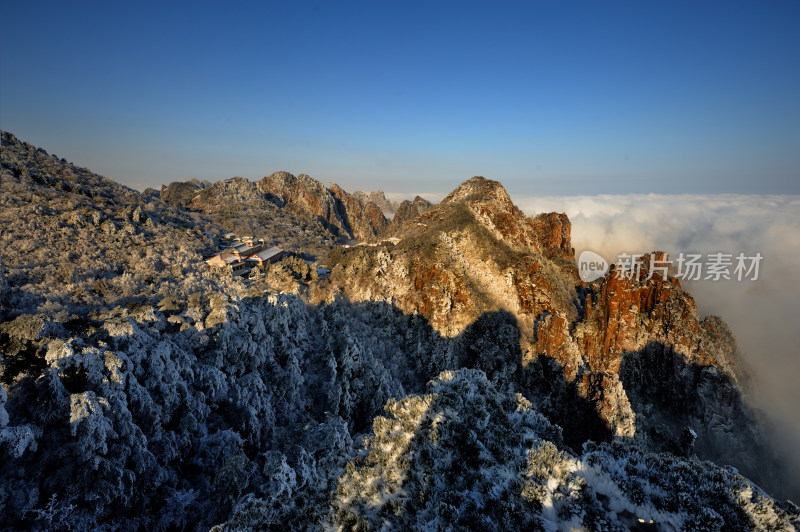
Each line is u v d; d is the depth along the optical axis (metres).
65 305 63.28
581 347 89.38
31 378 30.94
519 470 14.48
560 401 75.00
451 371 21.27
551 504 12.95
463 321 86.38
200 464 35.66
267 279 104.56
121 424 30.69
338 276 102.69
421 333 86.94
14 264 74.81
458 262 95.50
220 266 111.56
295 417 50.00
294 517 15.77
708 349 87.56
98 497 26.83
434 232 111.94
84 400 28.78
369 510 15.09
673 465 13.67
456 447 16.39
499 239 110.44
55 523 25.28
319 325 73.12
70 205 113.44
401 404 19.39
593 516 12.15
